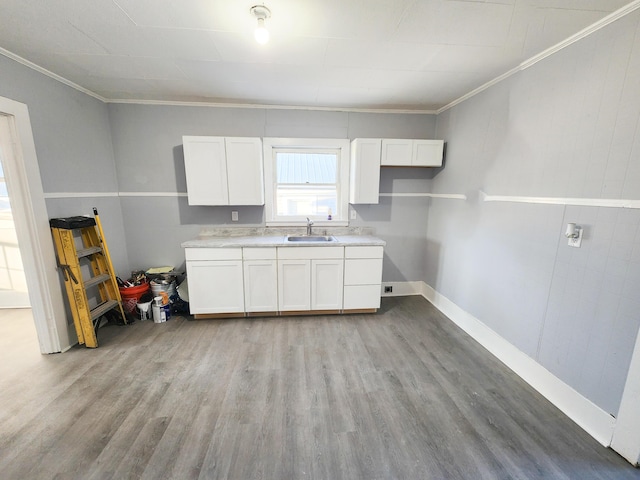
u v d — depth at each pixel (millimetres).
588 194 1682
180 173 3305
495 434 1657
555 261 1905
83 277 2654
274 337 2721
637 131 1433
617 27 1510
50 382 2053
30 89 2193
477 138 2707
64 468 1427
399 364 2318
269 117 3324
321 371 2219
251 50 2010
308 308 3119
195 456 1500
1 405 1831
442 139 3375
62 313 2430
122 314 2879
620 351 1528
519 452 1543
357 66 2260
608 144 1567
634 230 1455
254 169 3125
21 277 3283
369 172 3287
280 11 1556
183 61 2178
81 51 2016
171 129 3221
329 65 2246
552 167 1916
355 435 1643
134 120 3150
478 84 2594
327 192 3586
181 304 3148
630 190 1470
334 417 1769
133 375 2141
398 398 1938
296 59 2139
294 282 3049
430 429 1688
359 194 3320
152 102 3137
